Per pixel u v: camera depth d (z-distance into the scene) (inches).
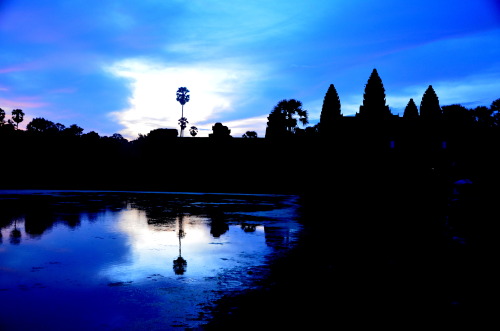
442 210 716.7
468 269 267.4
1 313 178.7
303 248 345.7
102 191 1256.2
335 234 426.3
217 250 334.3
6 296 203.6
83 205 746.8
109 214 602.9
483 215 598.5
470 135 1412.4
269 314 180.4
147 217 572.4
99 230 439.8
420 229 462.9
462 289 220.1
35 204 746.2
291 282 234.5
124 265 275.3
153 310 185.2
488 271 262.8
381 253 323.3
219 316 177.6
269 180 1489.9
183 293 212.1
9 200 830.5
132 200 909.8
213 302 197.5
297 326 165.9
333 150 1464.1
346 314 181.2
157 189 1380.4
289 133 1839.3
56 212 615.2
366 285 228.5
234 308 188.7
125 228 458.3
